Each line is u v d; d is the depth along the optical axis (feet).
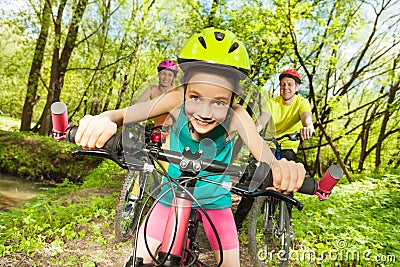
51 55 67.10
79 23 58.34
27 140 48.96
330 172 5.80
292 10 35.04
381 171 53.88
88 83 67.72
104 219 19.81
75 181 45.01
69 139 5.97
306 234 18.93
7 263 13.66
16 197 35.14
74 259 14.57
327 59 43.27
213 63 5.92
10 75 69.56
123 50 64.23
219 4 42.19
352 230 18.71
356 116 62.03
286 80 16.84
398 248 17.35
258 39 39.86
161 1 62.13
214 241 7.93
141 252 7.07
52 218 18.44
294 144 16.70
